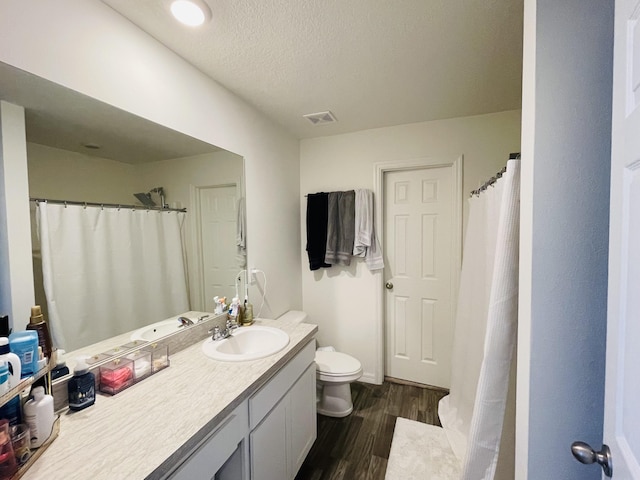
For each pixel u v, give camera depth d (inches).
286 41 52.1
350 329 103.8
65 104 39.9
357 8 44.3
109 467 28.1
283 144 95.3
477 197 68.9
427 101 76.6
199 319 62.9
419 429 76.8
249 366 48.9
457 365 78.3
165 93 53.7
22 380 29.7
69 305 41.4
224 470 44.5
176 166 57.4
